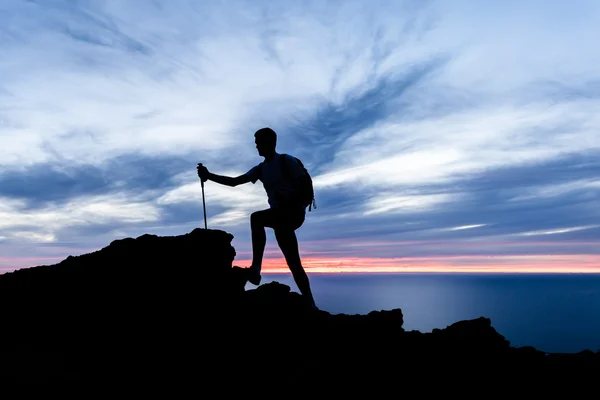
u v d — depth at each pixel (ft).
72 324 14.69
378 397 12.57
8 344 13.23
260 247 17.76
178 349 14.46
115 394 11.35
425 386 13.56
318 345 16.30
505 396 13.08
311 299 18.56
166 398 11.53
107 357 13.38
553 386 13.83
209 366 13.66
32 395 10.62
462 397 12.96
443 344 17.47
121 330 14.87
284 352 15.31
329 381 13.34
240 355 14.65
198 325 15.87
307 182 17.66
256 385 12.77
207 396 11.89
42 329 14.26
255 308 18.38
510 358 16.56
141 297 16.16
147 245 18.37
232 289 18.45
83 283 16.20
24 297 15.25
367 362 15.05
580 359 16.89
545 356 17.57
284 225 17.74
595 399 12.86
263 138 18.24
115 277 16.60
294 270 18.34
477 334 18.57
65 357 12.92
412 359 15.66
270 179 17.88
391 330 18.57
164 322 15.56
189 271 17.53
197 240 18.94
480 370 15.08
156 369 13.08
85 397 10.95
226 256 19.21
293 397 12.23
